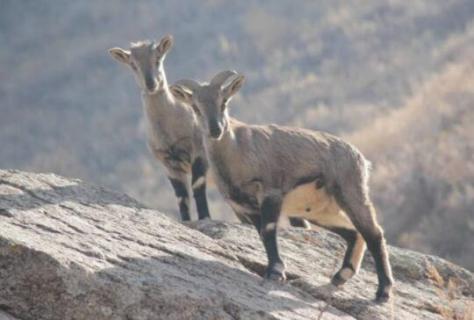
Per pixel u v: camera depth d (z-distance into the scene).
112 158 164.38
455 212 99.56
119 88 192.88
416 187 105.94
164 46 58.16
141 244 41.44
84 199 44.88
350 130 143.12
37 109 194.50
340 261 46.56
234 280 40.88
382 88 157.50
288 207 44.47
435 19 178.38
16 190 43.69
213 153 43.88
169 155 57.03
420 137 122.00
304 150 43.78
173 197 135.12
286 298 40.62
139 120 176.50
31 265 36.66
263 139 43.81
